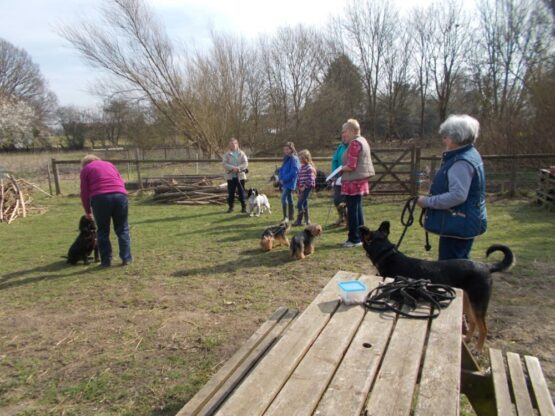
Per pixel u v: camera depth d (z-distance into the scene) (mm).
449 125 3191
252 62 31172
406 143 35281
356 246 6805
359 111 40688
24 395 3094
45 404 2977
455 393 1604
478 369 2631
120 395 3047
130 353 3648
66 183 17297
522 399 2246
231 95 27609
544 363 3287
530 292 4719
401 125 41625
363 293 2471
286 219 7297
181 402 2941
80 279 5746
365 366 1798
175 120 25500
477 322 3178
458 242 3355
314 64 35375
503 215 9094
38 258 6930
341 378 1716
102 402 2977
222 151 27359
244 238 7773
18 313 4641
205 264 6211
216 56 26281
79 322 4332
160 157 27797
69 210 11664
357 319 2258
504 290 4789
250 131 32094
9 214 10617
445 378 1699
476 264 3125
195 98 25156
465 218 3225
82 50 22734
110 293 5156
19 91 48375
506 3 23156
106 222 6141
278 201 12164
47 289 5395
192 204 12000
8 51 47469
